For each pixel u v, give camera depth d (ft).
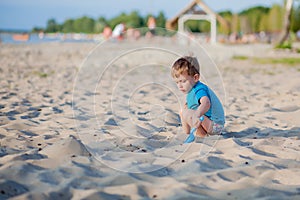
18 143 12.10
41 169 9.78
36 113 16.63
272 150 11.65
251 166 10.08
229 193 8.58
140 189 8.65
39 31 242.58
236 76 32.01
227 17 158.92
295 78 30.19
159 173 9.66
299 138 13.19
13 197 8.21
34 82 27.30
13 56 50.34
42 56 51.11
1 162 10.16
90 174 9.48
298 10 108.88
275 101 20.12
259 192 8.65
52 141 12.33
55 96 21.27
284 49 59.82
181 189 8.59
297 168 10.30
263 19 147.74
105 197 8.27
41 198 8.21
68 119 15.51
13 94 21.57
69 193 8.50
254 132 14.12
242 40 114.01
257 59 47.57
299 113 16.85
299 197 8.41
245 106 18.92
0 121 15.01
